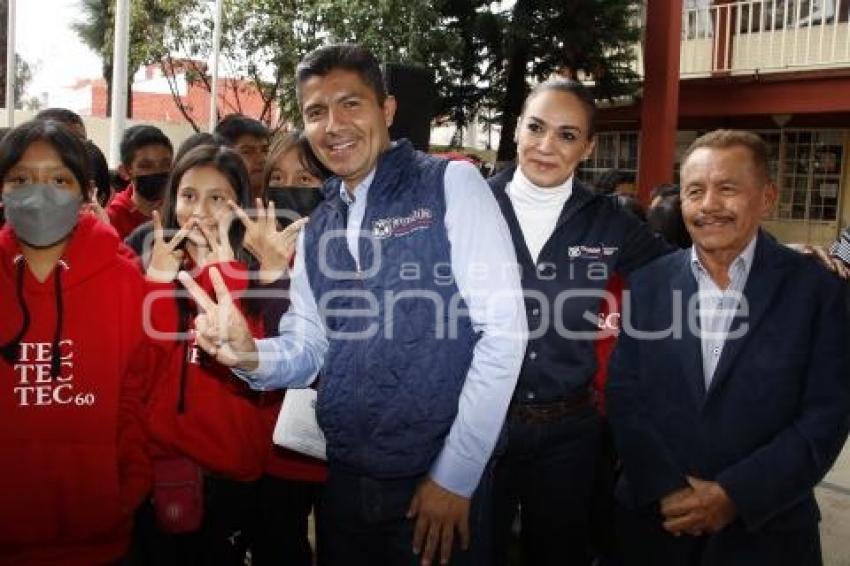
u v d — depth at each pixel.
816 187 11.70
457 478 1.78
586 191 2.61
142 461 2.03
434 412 1.80
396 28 9.95
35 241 1.76
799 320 1.85
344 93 1.83
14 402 1.79
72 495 1.83
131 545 2.24
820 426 1.79
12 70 7.91
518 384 2.45
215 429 2.15
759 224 1.95
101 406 1.83
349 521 1.98
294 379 1.97
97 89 19.75
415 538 1.85
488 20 11.41
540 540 2.60
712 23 11.46
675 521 1.89
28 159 1.84
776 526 1.86
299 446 2.20
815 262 1.93
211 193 2.27
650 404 2.03
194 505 2.18
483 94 12.65
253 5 10.70
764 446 1.83
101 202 3.35
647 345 2.05
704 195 1.89
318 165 2.72
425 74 2.89
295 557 2.68
